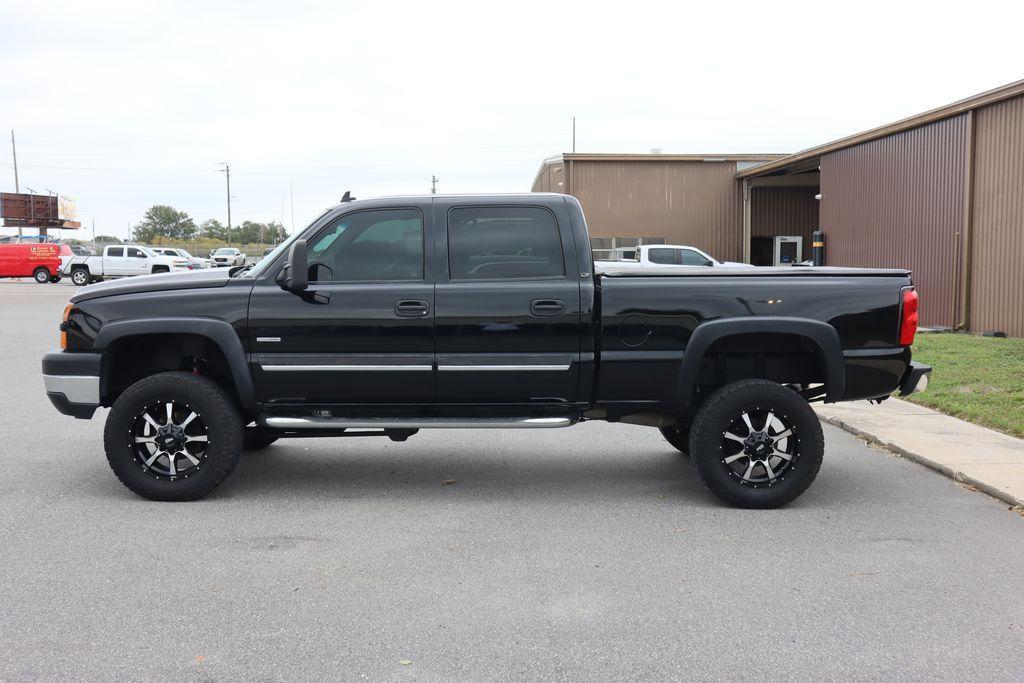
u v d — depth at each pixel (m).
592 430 8.70
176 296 5.92
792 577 4.53
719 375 6.22
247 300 5.86
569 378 5.86
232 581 4.45
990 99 14.95
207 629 3.85
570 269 5.86
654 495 6.21
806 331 5.76
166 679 3.38
